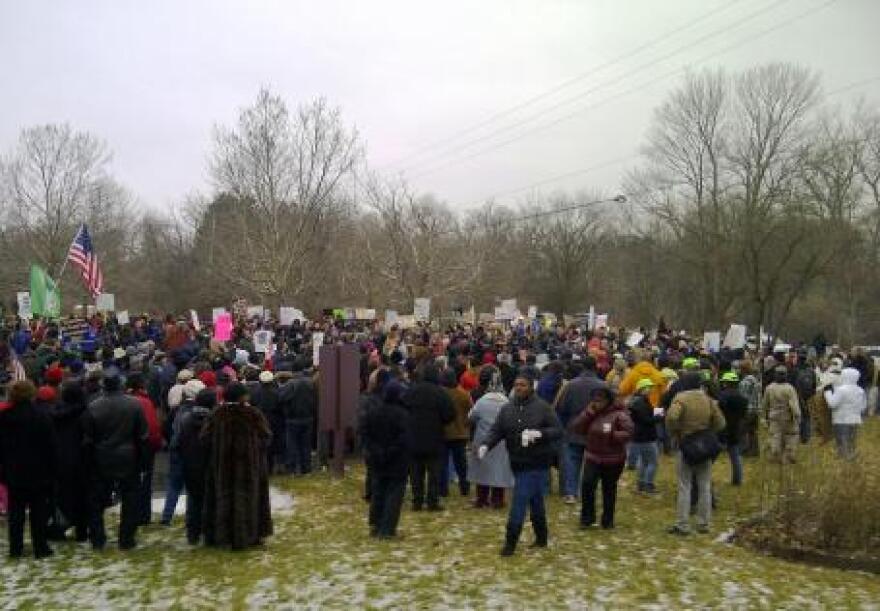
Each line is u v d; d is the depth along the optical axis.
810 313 53.81
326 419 13.59
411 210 42.56
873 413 22.50
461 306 48.47
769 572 8.25
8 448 8.71
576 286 79.62
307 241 35.38
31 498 8.77
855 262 46.25
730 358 19.67
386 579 7.99
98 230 68.12
